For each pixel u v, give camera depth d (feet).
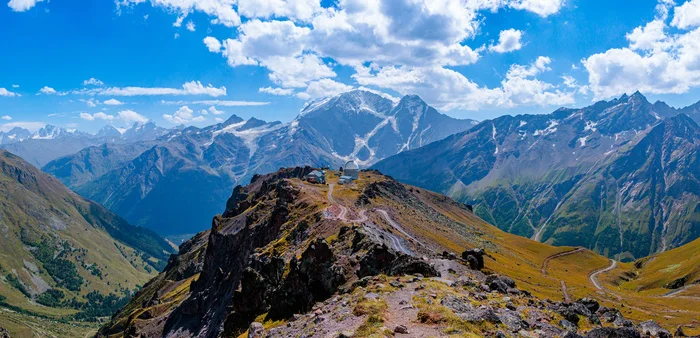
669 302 557.33
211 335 400.67
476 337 110.11
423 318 123.54
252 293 276.21
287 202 538.88
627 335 118.83
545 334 123.03
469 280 184.24
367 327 118.93
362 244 253.65
